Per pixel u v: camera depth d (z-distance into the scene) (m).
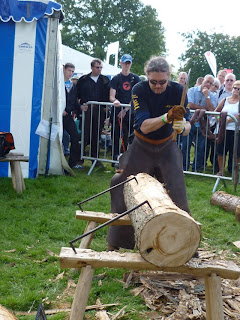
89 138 8.62
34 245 4.45
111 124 8.57
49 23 7.14
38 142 7.37
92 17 43.25
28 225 4.98
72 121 8.44
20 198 6.14
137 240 2.57
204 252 4.46
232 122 7.97
